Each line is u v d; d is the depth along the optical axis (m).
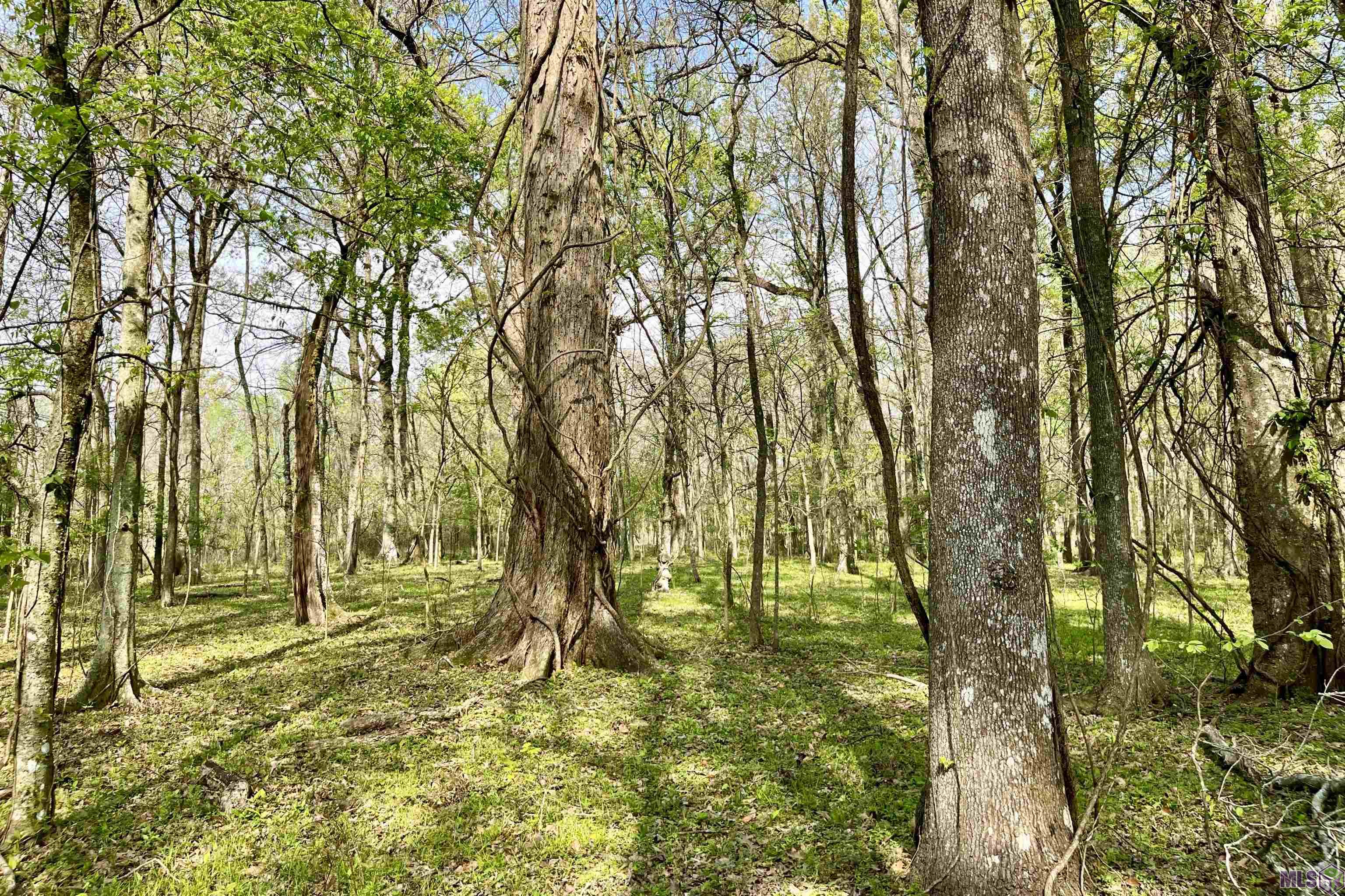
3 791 4.81
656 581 18.08
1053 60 7.25
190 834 4.30
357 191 10.22
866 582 18.39
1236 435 6.81
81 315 4.34
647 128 8.96
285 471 17.16
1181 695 6.62
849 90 3.44
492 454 16.31
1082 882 3.09
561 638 8.31
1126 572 6.45
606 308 9.03
